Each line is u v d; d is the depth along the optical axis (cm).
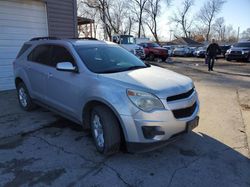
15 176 305
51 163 335
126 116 312
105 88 333
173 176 307
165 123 312
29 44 546
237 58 2016
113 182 295
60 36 952
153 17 5609
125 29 5269
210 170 321
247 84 930
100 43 459
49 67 455
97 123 354
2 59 794
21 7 820
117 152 357
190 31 7438
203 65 1788
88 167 326
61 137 420
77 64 391
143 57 1950
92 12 4428
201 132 445
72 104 399
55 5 912
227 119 517
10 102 645
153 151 369
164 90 319
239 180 300
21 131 446
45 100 475
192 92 363
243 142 405
